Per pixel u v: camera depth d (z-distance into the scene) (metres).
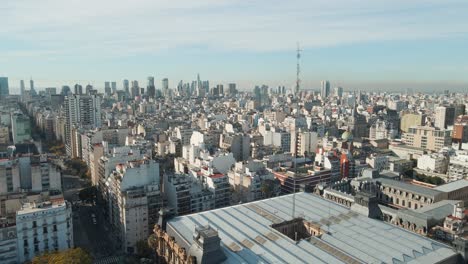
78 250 199.75
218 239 173.25
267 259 173.00
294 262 169.50
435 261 167.12
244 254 178.75
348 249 178.88
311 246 183.88
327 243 185.62
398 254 173.00
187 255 183.38
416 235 195.50
